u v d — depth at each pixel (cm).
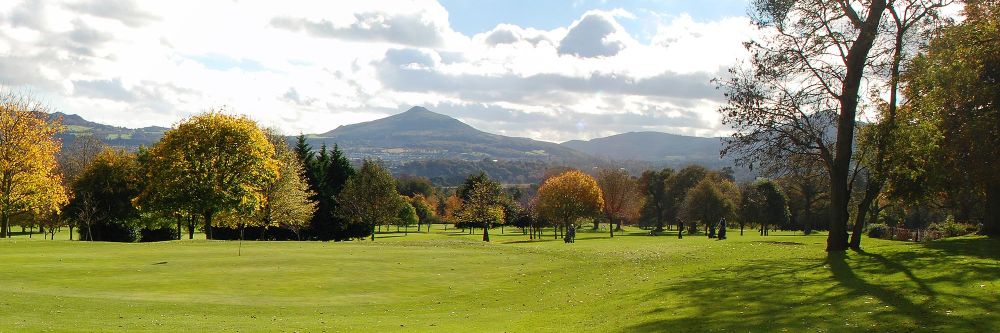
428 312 2261
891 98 3400
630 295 2416
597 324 1889
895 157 3384
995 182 3192
